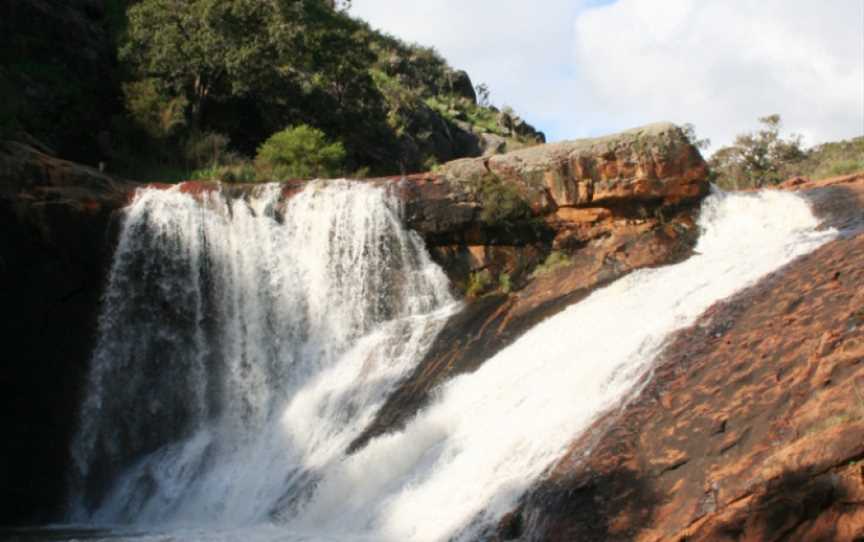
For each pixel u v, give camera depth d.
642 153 22.75
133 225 22.42
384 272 22.72
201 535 15.27
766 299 14.56
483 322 21.16
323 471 17.28
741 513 10.27
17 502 20.30
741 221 21.95
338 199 23.28
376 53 58.72
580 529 11.57
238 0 34.06
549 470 13.05
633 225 22.70
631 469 11.98
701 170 22.77
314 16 45.84
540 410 15.31
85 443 21.02
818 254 15.84
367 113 40.94
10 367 20.80
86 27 33.38
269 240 23.05
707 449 11.48
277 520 16.66
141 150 30.89
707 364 13.32
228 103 35.16
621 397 13.94
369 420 18.88
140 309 22.09
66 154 29.17
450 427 16.84
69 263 21.55
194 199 23.09
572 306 20.12
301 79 38.41
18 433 20.72
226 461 20.14
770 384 11.88
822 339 11.77
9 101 26.47
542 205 23.12
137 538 15.27
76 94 30.69
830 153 37.28
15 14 30.88
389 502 15.28
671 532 10.71
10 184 20.86
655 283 19.45
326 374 21.56
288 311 22.58
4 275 20.70
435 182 23.41
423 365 20.22
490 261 23.00
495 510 13.16
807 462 10.09
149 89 31.56
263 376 21.97
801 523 9.84
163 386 21.80
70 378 21.28
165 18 33.38
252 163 32.06
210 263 22.78
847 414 10.38
